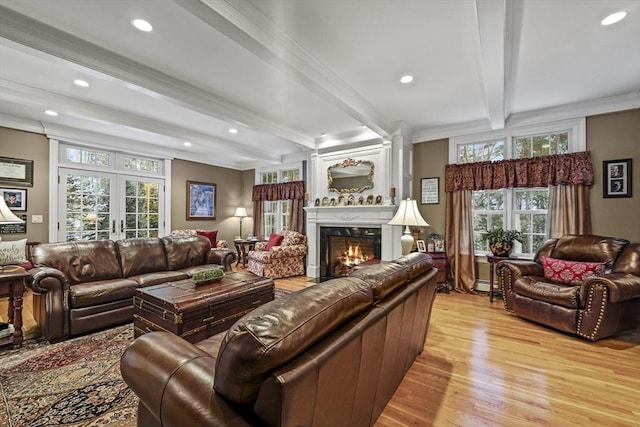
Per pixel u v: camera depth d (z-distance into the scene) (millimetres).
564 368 2209
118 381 2004
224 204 7336
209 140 5148
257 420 847
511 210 4203
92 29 2225
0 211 2727
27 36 2129
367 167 4973
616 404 1791
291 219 6371
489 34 2053
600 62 2736
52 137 4543
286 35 2295
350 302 1159
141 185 5734
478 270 4438
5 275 2438
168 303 2271
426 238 4758
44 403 1766
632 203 3424
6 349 2459
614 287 2529
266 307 984
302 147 5590
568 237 3438
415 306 1884
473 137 4453
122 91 3303
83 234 4934
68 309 2674
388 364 1568
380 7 1998
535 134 4055
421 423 1624
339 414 1103
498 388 1956
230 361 850
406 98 3516
